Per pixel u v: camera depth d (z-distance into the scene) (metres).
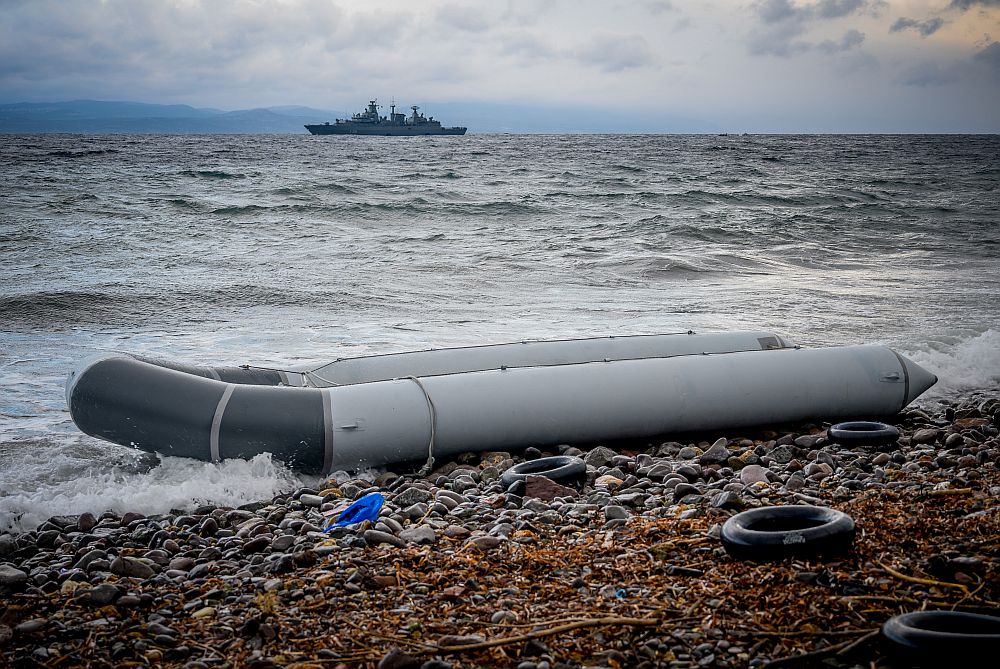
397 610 3.88
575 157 79.75
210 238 22.38
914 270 18.88
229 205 29.14
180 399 6.55
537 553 4.53
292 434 6.52
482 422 6.88
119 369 6.64
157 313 13.25
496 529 5.00
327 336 11.75
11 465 6.89
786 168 62.31
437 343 11.27
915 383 8.05
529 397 7.04
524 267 18.45
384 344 11.23
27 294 13.98
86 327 12.25
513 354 8.19
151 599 4.19
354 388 6.86
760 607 3.70
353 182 41.44
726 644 3.39
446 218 28.14
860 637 3.37
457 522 5.31
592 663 3.32
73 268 17.28
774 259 20.41
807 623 3.53
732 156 84.94
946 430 7.57
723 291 15.86
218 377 7.40
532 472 6.38
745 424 7.65
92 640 3.74
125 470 6.84
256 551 4.99
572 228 25.88
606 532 4.88
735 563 4.23
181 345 11.16
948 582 3.84
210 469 6.50
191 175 44.06
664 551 4.45
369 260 19.11
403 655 3.33
